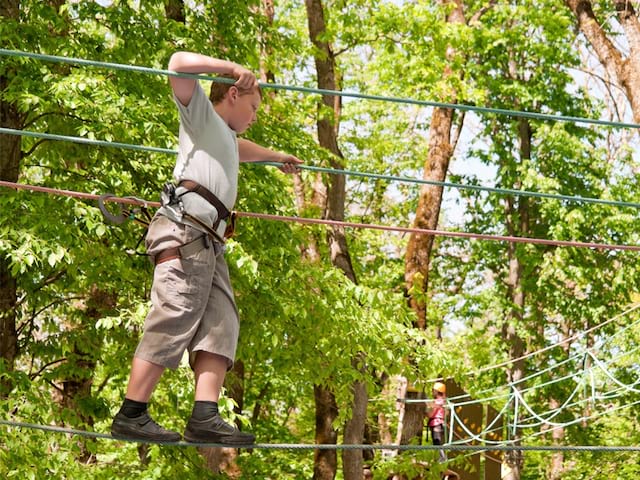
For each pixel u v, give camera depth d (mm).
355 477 23359
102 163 16391
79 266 15352
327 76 24031
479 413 25969
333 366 17328
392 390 33250
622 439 35219
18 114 15602
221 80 6355
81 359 17109
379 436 34781
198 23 18031
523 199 35406
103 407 16594
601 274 33406
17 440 13195
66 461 13906
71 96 13977
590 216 33312
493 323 35438
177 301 6086
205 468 16422
